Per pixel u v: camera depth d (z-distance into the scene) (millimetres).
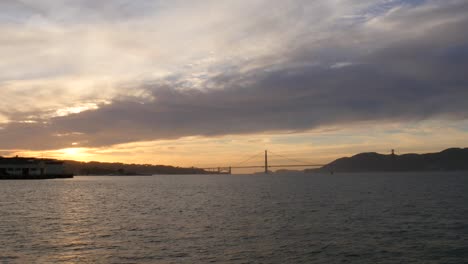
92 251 30109
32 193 97062
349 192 98312
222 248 31094
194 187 144500
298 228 40031
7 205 65000
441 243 32531
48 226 41781
